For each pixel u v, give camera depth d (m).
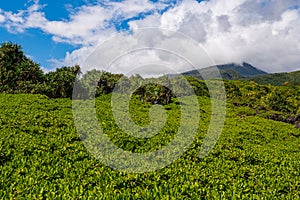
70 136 14.57
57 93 39.38
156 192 8.60
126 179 9.59
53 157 11.30
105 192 8.51
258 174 11.80
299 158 17.05
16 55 40.94
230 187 9.62
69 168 10.45
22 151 11.49
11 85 38.19
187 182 9.56
